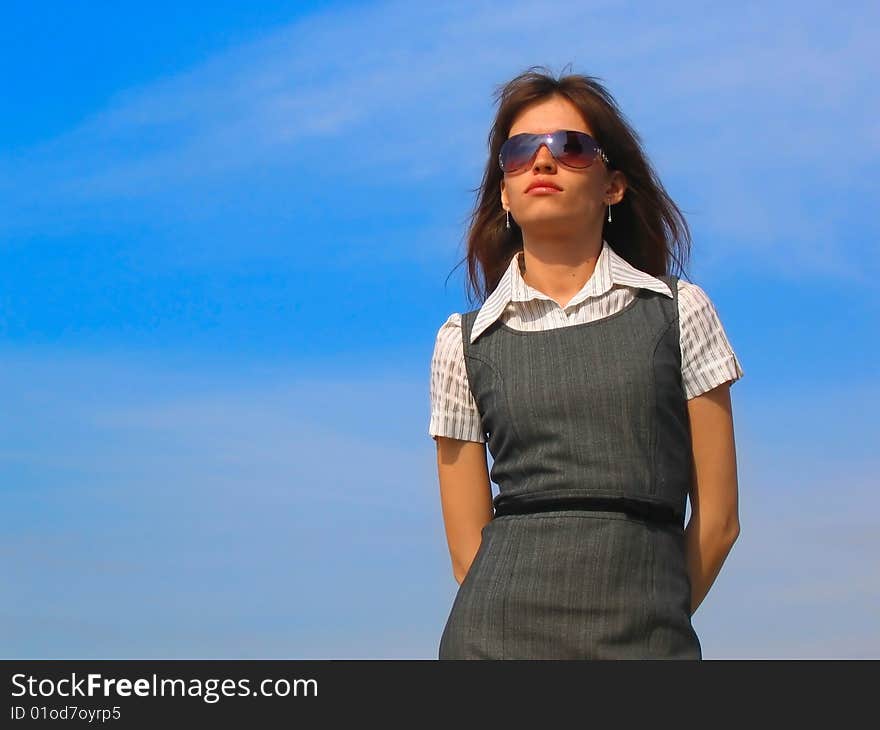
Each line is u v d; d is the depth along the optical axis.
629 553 4.03
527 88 4.78
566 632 3.99
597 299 4.42
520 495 4.23
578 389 4.20
